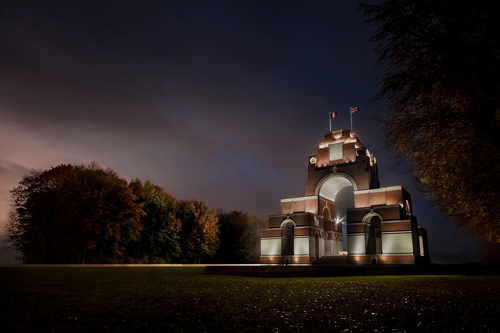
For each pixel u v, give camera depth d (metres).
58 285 19.75
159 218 78.31
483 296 16.52
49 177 64.44
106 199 61.38
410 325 10.13
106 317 10.79
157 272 35.38
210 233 88.19
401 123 11.95
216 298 15.19
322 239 75.69
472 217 22.83
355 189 70.69
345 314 11.88
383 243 61.66
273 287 20.30
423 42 9.73
